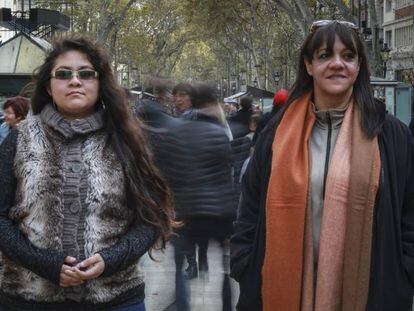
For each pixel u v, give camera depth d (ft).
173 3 194.70
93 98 11.42
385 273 10.89
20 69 61.46
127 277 11.24
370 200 10.77
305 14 102.99
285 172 11.11
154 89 21.85
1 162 11.08
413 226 11.32
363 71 11.58
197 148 20.25
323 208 11.00
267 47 184.55
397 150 11.12
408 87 76.23
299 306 11.08
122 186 11.19
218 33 192.85
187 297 21.86
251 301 11.64
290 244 11.01
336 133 11.38
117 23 132.16
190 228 20.80
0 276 11.21
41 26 81.25
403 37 164.45
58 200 10.86
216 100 20.77
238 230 11.89
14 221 11.00
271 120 11.92
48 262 10.57
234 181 22.47
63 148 11.16
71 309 10.95
